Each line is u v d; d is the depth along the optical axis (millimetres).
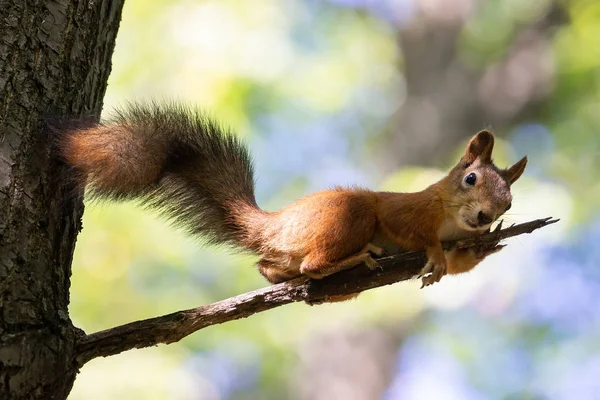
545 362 16031
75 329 5633
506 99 16859
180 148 7273
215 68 14945
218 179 7391
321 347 16406
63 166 5902
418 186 13602
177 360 13008
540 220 6664
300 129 17531
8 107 5707
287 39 16672
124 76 15023
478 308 15594
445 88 17531
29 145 5730
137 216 13680
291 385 15781
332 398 15906
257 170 15938
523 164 7773
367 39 18328
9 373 5227
